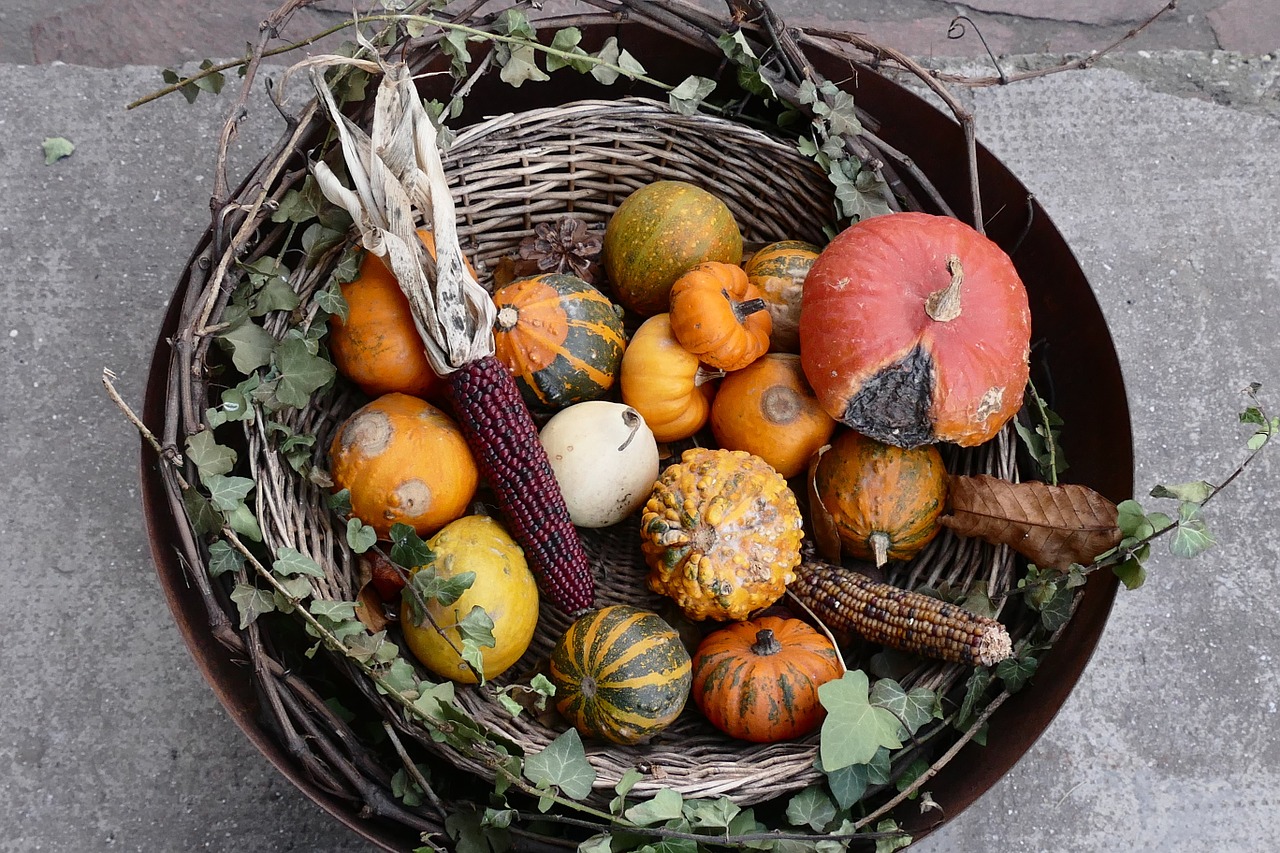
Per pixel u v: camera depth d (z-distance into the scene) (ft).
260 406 3.73
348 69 3.79
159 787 4.29
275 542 3.71
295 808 4.30
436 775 3.87
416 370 3.86
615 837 3.63
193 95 3.83
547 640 3.99
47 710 4.32
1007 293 3.83
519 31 3.84
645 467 3.90
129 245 4.58
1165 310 4.74
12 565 4.39
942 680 3.81
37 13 4.71
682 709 3.87
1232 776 4.45
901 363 3.78
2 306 4.51
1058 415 4.11
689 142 4.09
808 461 3.99
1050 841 4.39
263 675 3.59
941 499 3.92
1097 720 4.47
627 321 4.20
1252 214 4.80
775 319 4.01
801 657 3.81
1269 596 4.56
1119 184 4.80
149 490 3.69
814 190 4.09
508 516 3.84
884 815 3.83
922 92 4.81
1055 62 4.87
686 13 3.91
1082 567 3.76
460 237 4.05
